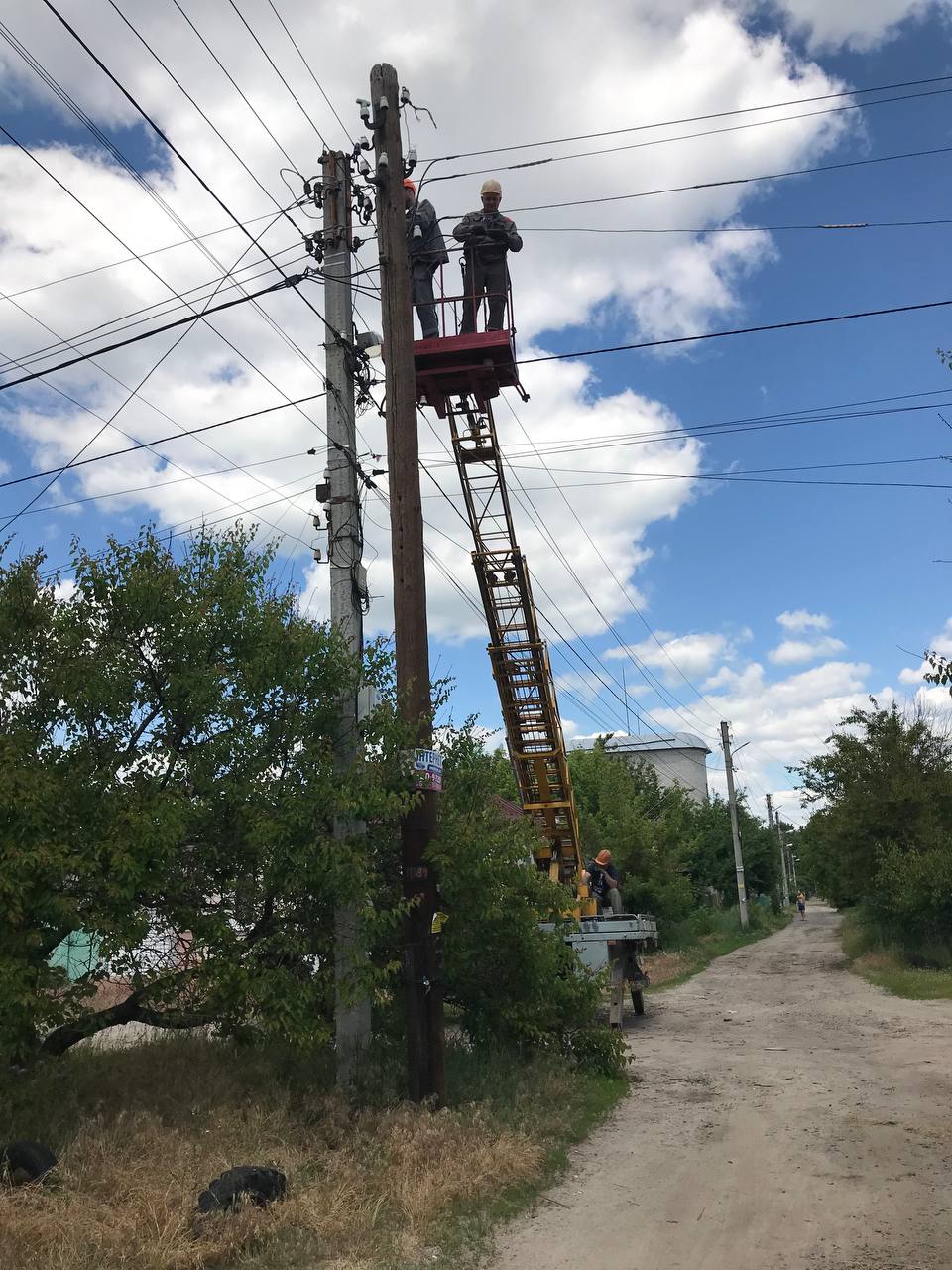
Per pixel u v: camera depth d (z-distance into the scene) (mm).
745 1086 11312
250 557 9766
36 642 8562
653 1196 7359
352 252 11820
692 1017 18516
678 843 39625
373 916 8883
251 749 9086
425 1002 9398
